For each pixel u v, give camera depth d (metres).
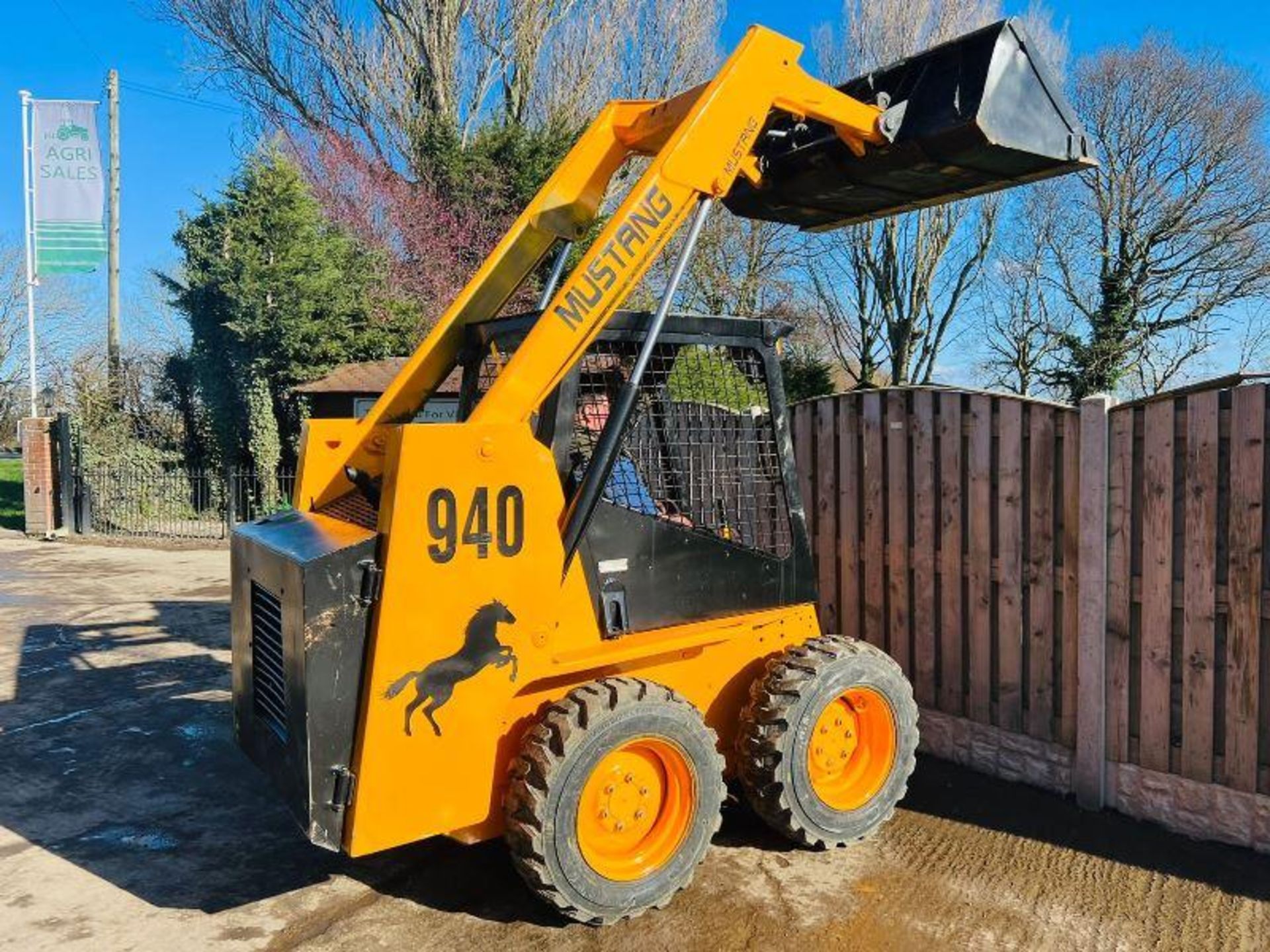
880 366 29.70
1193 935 3.41
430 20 22.91
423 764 3.22
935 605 5.14
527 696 3.49
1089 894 3.70
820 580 5.75
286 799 3.33
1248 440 3.91
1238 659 3.98
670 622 3.86
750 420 4.16
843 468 5.57
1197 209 23.00
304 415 17.22
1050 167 4.14
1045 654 4.66
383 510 3.16
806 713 3.95
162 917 3.59
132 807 4.61
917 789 4.74
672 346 3.93
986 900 3.67
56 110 17.64
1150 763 4.28
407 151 23.08
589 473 3.47
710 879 3.84
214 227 17.42
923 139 3.98
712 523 4.04
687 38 23.84
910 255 27.66
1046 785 4.68
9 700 6.31
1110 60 23.42
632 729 3.44
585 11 23.77
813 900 3.67
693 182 3.72
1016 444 4.71
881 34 24.62
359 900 3.71
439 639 3.21
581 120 22.89
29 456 14.82
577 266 3.51
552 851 3.30
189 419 18.45
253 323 16.69
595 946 3.37
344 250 18.81
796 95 3.90
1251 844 3.98
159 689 6.56
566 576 3.54
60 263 17.83
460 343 4.46
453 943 3.40
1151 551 4.24
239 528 4.00
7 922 3.56
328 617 3.09
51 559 12.63
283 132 22.69
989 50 3.88
